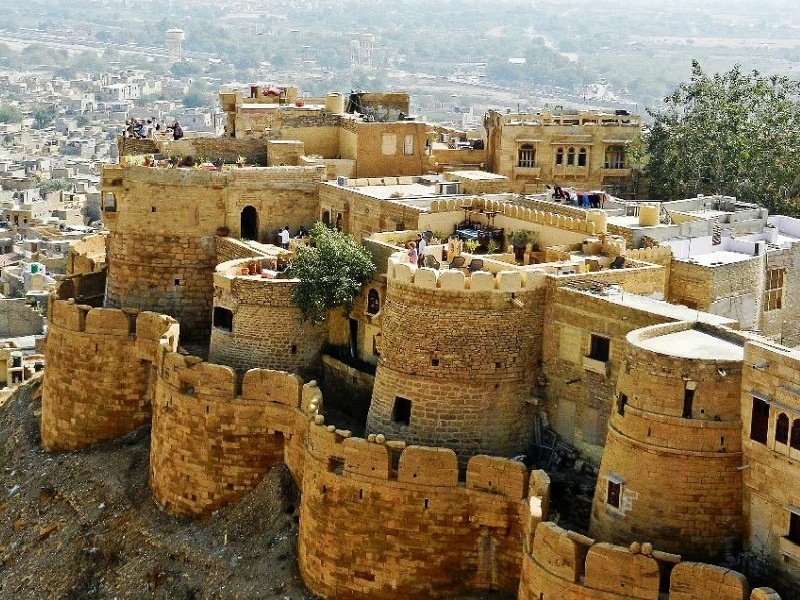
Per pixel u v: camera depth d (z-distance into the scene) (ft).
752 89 305.53
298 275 214.28
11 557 223.30
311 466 183.42
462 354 184.75
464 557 175.63
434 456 174.60
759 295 218.59
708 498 153.07
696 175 296.92
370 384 207.21
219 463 204.95
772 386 146.72
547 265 195.93
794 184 286.05
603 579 148.97
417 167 287.48
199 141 273.13
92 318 235.81
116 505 219.41
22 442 252.01
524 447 188.34
